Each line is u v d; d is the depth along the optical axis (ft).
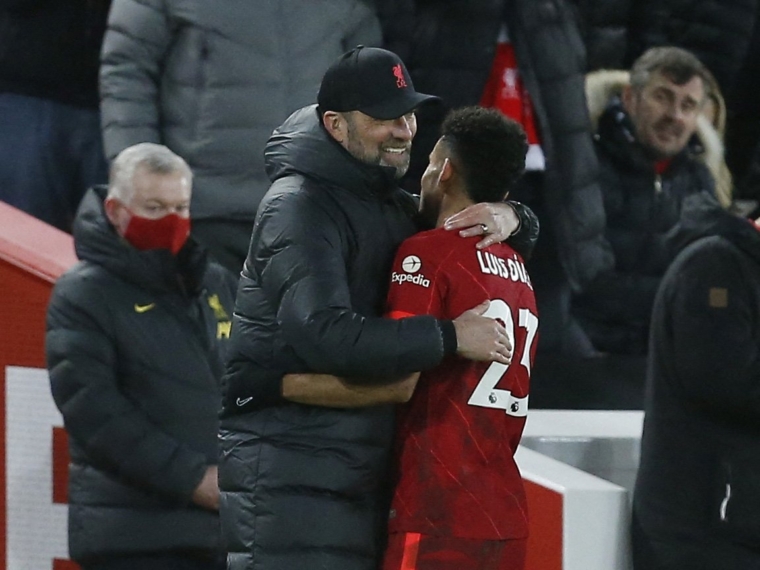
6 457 54.95
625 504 45.85
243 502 37.65
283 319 36.11
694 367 43.73
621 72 68.13
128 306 48.19
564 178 64.13
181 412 48.37
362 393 36.83
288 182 37.35
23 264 54.65
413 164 63.57
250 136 57.77
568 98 64.08
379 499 38.45
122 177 47.96
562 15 64.23
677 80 65.57
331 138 37.50
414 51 63.41
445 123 39.73
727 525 43.98
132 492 47.91
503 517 37.86
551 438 51.78
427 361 36.09
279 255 36.37
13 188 67.21
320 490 37.19
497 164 39.09
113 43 58.23
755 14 75.97
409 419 38.19
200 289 49.55
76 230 48.93
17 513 54.95
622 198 67.05
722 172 68.74
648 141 66.28
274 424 37.50
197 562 48.34
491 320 37.17
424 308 37.19
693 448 44.39
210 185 58.03
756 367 43.37
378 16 62.23
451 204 39.45
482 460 37.88
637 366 66.08
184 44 57.93
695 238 44.60
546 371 64.90
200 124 57.82
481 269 37.88
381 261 38.04
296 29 58.18
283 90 57.98
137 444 47.24
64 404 47.75
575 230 64.34
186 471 47.34
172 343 48.55
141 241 48.08
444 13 63.10
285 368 37.04
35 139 67.10
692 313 43.86
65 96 67.67
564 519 45.39
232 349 37.96
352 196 37.50
